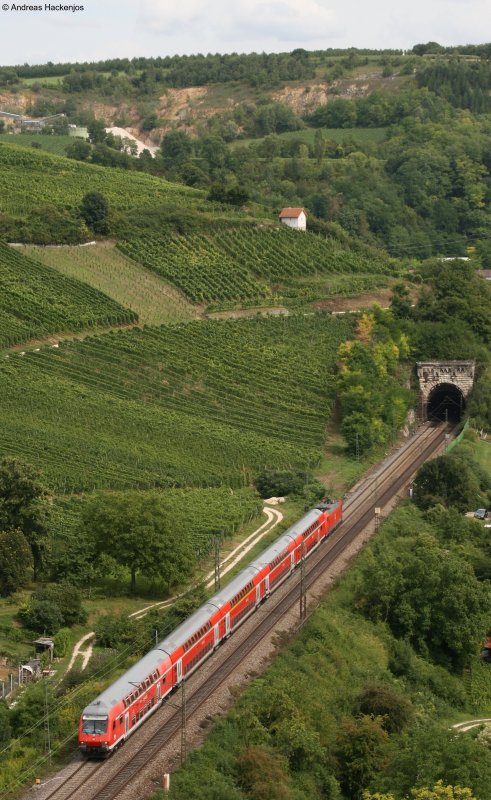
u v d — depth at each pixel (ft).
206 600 415.85
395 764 337.31
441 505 606.14
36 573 463.42
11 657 372.58
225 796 302.25
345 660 417.69
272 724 347.97
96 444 634.84
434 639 472.85
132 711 326.85
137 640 394.32
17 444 612.70
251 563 450.71
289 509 590.14
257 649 400.67
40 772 306.76
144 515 458.91
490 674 478.59
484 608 481.05
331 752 355.77
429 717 409.90
